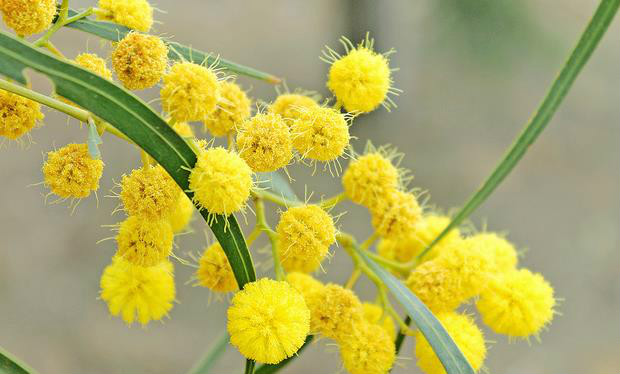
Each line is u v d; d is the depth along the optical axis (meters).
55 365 0.56
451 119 0.77
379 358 0.19
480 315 0.20
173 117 0.18
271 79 0.19
